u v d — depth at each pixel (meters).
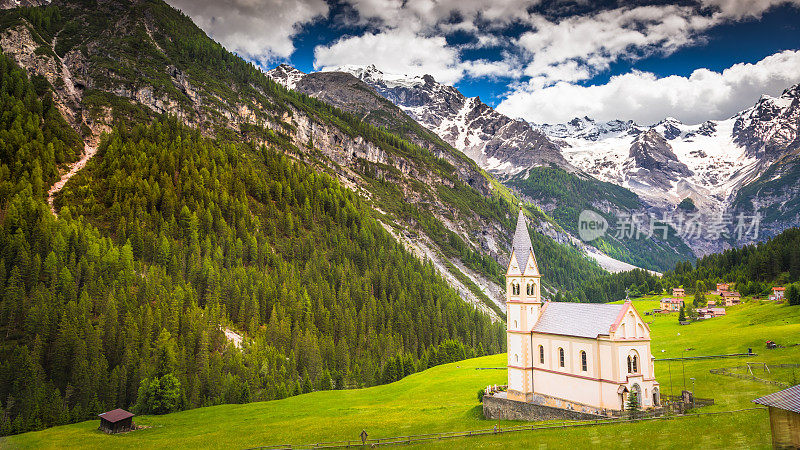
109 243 184.50
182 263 193.12
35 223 181.38
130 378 140.12
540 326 92.19
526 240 96.88
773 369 102.00
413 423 91.19
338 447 79.50
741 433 62.84
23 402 122.62
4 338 141.75
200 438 94.12
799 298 171.12
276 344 175.00
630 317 81.25
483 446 70.94
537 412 83.62
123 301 159.62
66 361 139.75
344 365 173.12
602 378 80.38
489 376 134.25
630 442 64.25
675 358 126.69
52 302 151.75
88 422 116.50
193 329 158.38
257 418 110.06
